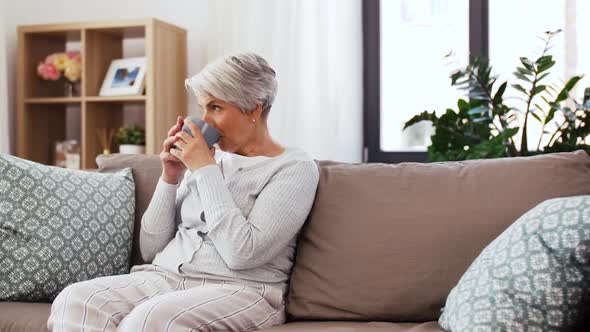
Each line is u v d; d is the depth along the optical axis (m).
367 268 1.59
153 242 1.79
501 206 1.58
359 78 3.38
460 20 3.38
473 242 1.55
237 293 1.54
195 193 1.76
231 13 3.46
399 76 3.46
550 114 2.54
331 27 3.34
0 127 3.48
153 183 2.00
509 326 1.21
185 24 3.65
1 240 1.73
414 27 3.44
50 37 3.71
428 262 1.56
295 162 1.67
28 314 1.58
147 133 3.31
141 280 1.63
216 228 1.58
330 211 1.69
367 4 3.43
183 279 1.64
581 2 3.02
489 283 1.27
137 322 1.38
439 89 3.42
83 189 1.87
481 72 2.70
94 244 1.82
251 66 1.68
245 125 1.70
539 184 1.59
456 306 1.32
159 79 3.35
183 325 1.40
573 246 1.20
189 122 1.69
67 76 3.54
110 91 3.46
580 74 3.03
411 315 1.55
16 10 3.76
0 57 3.48
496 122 3.16
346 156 3.35
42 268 1.73
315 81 3.34
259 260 1.58
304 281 1.64
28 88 3.59
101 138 3.56
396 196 1.66
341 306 1.58
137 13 3.73
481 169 1.67
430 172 1.70
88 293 1.52
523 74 2.55
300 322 1.60
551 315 1.20
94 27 3.41
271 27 3.40
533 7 3.19
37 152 3.66
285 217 1.59
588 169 1.64
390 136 3.49
